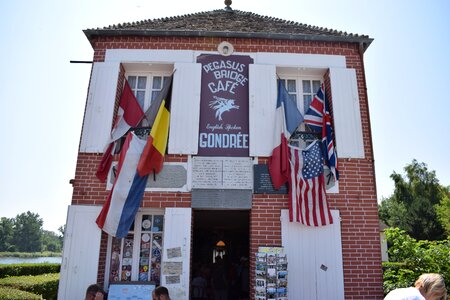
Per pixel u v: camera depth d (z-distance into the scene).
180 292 7.99
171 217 8.40
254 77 9.36
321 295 8.09
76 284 7.95
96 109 9.02
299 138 9.35
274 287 7.50
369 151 9.16
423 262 10.08
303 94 9.92
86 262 8.07
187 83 9.26
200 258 17.81
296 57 9.66
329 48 9.82
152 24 10.38
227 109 9.20
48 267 16.91
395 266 10.90
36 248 104.94
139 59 9.45
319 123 9.45
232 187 8.63
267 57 9.59
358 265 8.38
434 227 40.41
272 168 8.70
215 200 8.53
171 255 8.19
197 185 8.61
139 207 8.46
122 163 8.49
